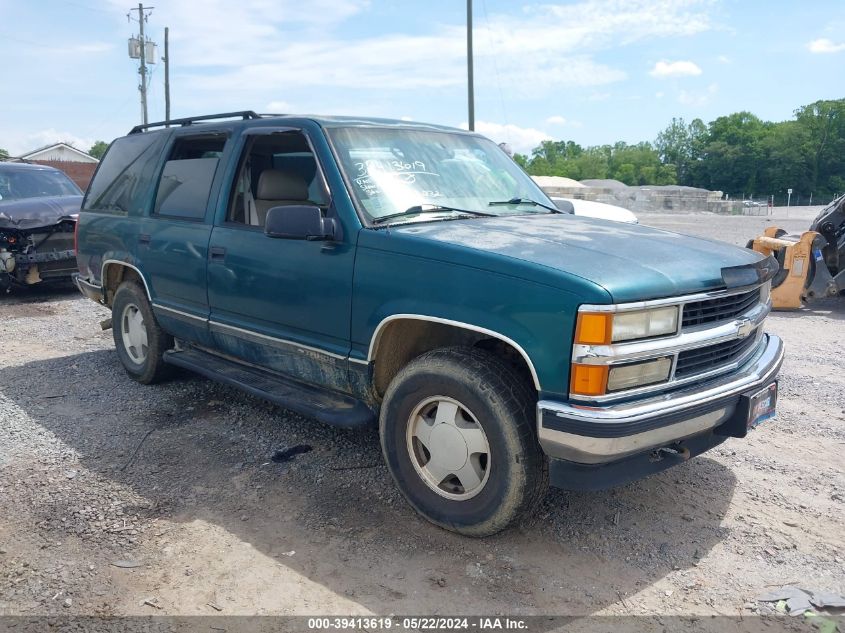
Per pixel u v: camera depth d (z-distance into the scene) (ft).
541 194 15.65
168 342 17.42
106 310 29.22
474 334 11.33
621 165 403.54
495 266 9.95
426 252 10.69
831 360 21.45
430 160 13.82
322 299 12.09
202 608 9.15
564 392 9.31
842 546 10.80
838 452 14.32
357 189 12.16
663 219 117.91
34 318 27.48
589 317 9.04
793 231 82.28
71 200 33.55
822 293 30.01
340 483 12.68
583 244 10.85
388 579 9.80
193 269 14.99
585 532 11.09
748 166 353.31
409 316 10.72
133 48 128.67
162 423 15.56
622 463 10.07
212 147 16.03
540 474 10.11
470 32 73.31
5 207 31.17
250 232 13.71
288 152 15.47
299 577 9.84
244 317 13.93
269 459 13.67
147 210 16.84
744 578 9.95
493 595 9.47
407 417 11.10
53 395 17.48
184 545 10.61
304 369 12.91
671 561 10.34
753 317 11.29
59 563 10.09
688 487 12.69
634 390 9.50
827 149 330.34
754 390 10.80
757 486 12.76
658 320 9.57
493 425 9.97
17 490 12.26
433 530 11.09
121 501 11.93
